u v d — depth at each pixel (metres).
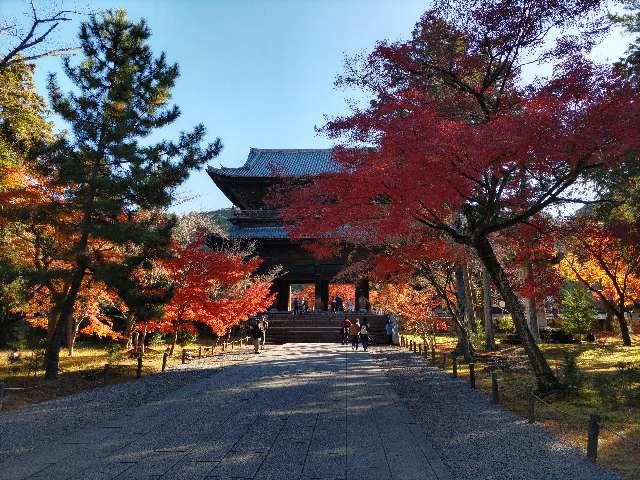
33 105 22.69
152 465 7.55
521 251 17.17
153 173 17.75
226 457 7.94
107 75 18.20
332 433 9.47
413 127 10.12
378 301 42.50
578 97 10.38
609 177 14.73
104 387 15.80
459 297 25.66
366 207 12.46
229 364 22.08
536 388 13.74
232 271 21.28
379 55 13.41
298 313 39.25
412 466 7.42
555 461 7.64
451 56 13.49
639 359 21.17
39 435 9.54
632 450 8.31
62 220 17.06
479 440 8.91
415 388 15.04
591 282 33.59
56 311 17.77
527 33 12.23
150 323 21.80
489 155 9.59
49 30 17.44
